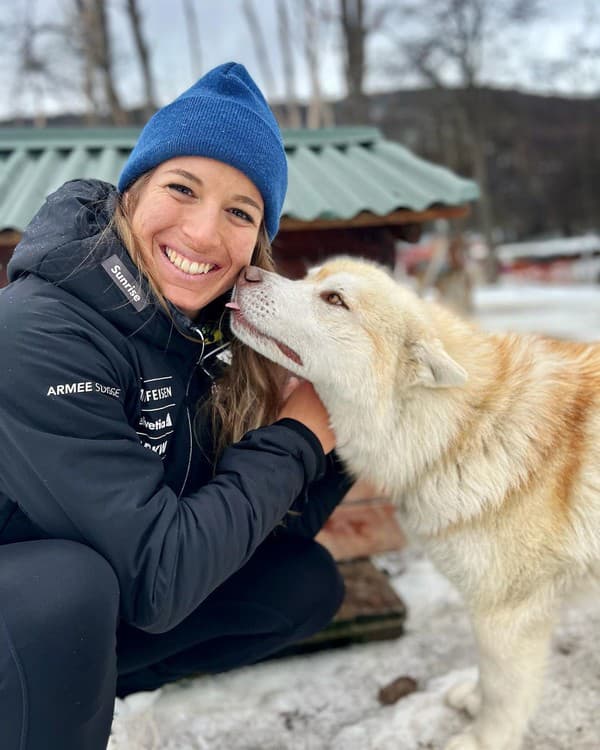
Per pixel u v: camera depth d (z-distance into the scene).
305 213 2.65
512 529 1.78
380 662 2.28
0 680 1.19
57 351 1.28
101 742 1.36
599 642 2.33
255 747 1.93
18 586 1.22
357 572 2.59
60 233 1.38
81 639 1.23
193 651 1.78
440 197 2.81
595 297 13.96
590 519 1.77
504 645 1.83
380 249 3.07
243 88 1.57
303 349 1.86
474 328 2.16
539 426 1.82
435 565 1.98
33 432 1.24
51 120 16.38
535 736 1.95
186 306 1.60
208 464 1.77
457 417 1.85
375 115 24.80
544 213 34.84
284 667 2.27
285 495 1.53
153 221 1.50
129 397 1.47
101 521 1.27
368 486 2.79
